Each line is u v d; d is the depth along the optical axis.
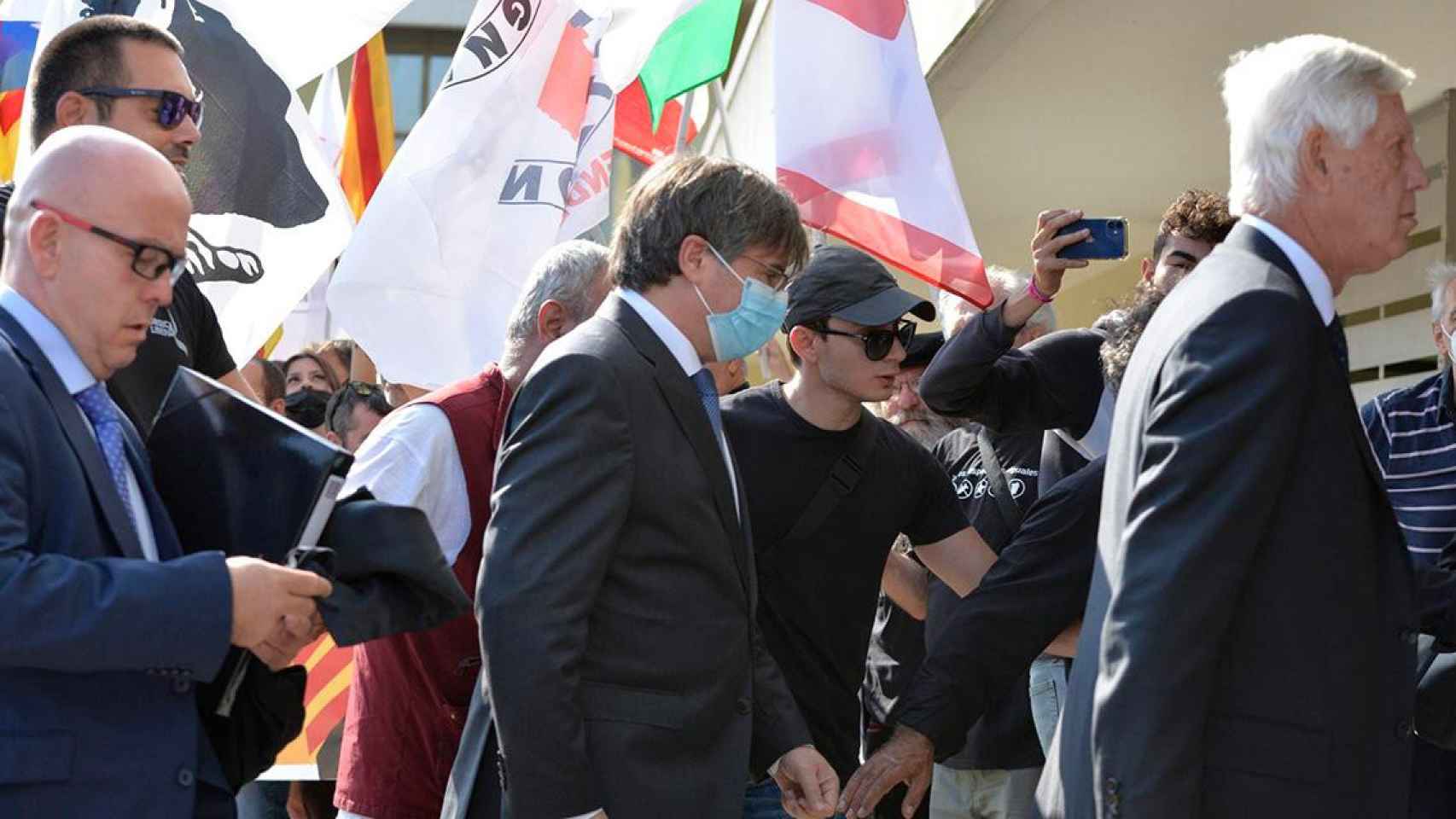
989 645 3.42
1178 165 8.05
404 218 4.69
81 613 2.14
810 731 3.59
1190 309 2.60
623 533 2.82
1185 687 2.44
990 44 6.23
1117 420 2.75
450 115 4.80
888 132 4.63
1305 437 2.55
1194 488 2.46
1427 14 5.88
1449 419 4.09
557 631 2.64
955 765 4.71
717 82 5.82
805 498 3.61
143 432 3.41
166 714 2.32
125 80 3.33
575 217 5.11
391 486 3.42
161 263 2.40
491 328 4.72
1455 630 3.40
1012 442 4.82
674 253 2.97
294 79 5.10
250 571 2.25
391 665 3.58
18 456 2.22
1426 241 7.07
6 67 4.89
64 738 2.23
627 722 2.78
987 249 10.60
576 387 2.78
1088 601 2.75
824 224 4.62
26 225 2.37
